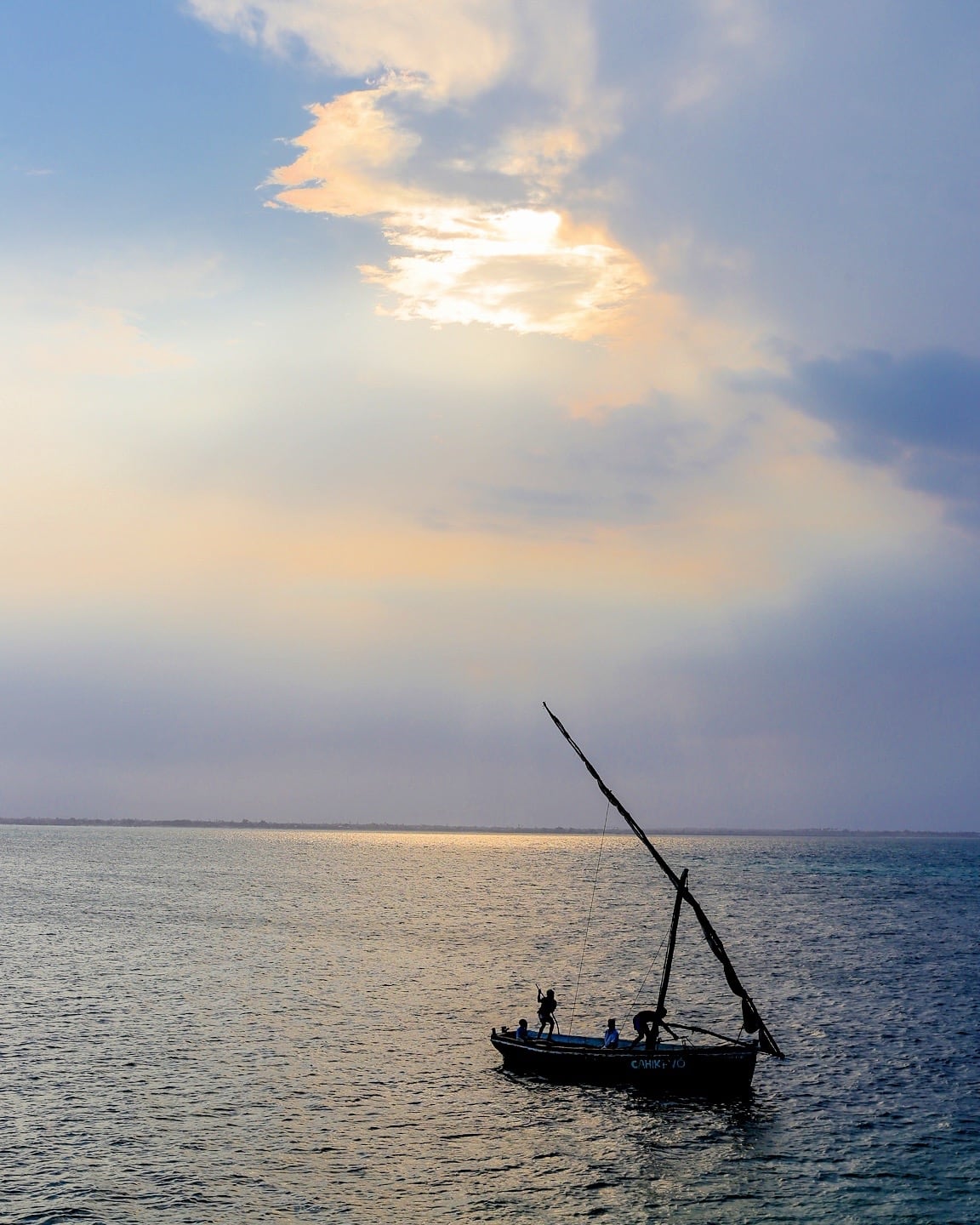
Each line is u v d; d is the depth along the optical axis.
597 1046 43.00
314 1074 43.38
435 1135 36.12
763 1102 40.25
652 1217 29.77
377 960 77.06
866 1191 31.70
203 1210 29.61
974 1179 32.59
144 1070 43.62
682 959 80.12
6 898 126.62
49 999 59.22
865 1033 52.75
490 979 68.81
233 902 125.88
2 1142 34.53
